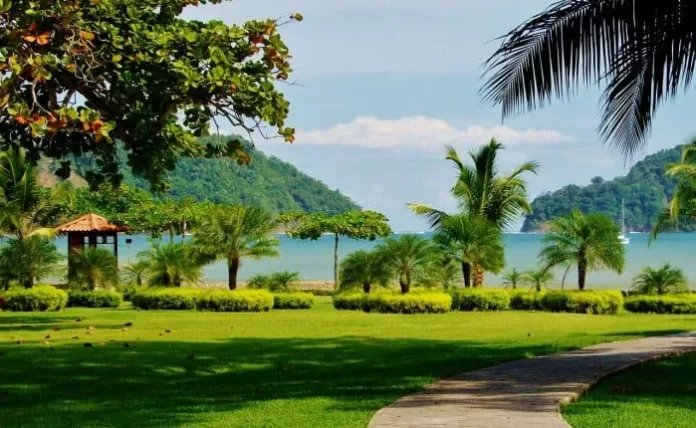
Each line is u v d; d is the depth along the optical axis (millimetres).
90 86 12180
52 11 10391
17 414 8875
